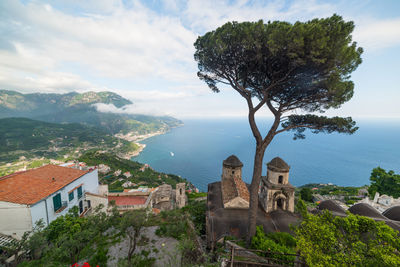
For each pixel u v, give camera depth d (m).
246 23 11.55
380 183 39.16
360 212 19.38
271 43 10.29
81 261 12.20
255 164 14.33
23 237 12.88
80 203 23.00
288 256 11.48
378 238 7.17
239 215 17.83
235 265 9.87
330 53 10.27
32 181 19.19
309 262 7.00
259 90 14.43
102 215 14.24
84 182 24.12
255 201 14.34
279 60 11.87
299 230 8.46
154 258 12.02
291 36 10.09
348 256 6.80
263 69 12.99
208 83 16.62
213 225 16.83
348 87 11.66
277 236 14.47
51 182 19.72
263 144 14.17
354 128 12.96
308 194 45.44
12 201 15.55
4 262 13.18
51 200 17.95
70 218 15.33
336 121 13.39
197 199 42.66
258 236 13.91
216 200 21.20
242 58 12.62
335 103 12.56
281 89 13.67
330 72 11.27
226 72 13.93
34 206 16.00
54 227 14.45
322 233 7.73
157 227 16.22
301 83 12.44
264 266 9.67
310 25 10.06
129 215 11.93
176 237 14.58
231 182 23.67
